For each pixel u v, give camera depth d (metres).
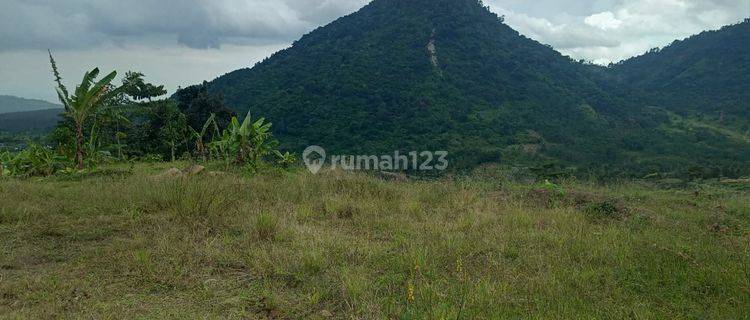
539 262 4.88
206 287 4.02
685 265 4.80
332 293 3.95
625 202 8.60
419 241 5.51
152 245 5.03
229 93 71.25
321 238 5.35
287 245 5.20
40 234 5.43
